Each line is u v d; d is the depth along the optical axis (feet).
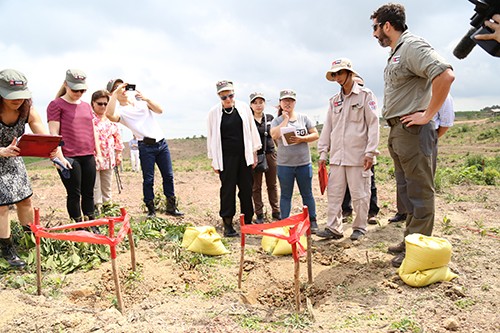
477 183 35.12
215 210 27.35
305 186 20.66
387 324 11.36
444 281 13.55
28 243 17.02
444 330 10.93
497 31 9.09
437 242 13.85
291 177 20.56
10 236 16.67
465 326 11.09
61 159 17.19
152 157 22.95
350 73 17.95
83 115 18.37
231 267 16.72
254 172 22.49
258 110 22.57
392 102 14.58
